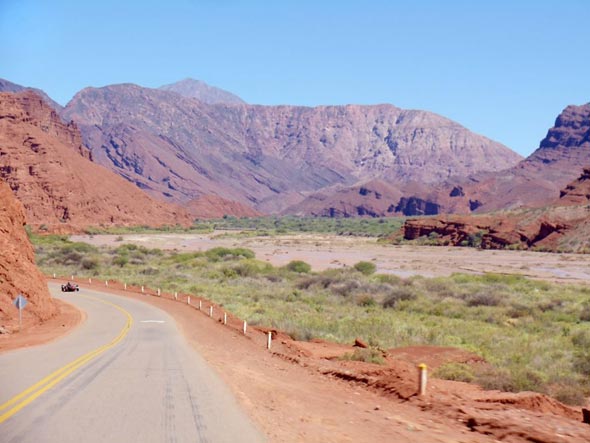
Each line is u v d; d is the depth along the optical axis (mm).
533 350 28906
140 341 26719
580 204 170875
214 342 27828
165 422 11016
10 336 28391
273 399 14047
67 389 14016
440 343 31516
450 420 12609
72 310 43594
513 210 199000
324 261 118625
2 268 35969
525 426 11648
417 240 189000
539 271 99812
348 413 12977
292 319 40406
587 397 19812
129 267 97875
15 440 9555
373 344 30172
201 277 81938
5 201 41531
